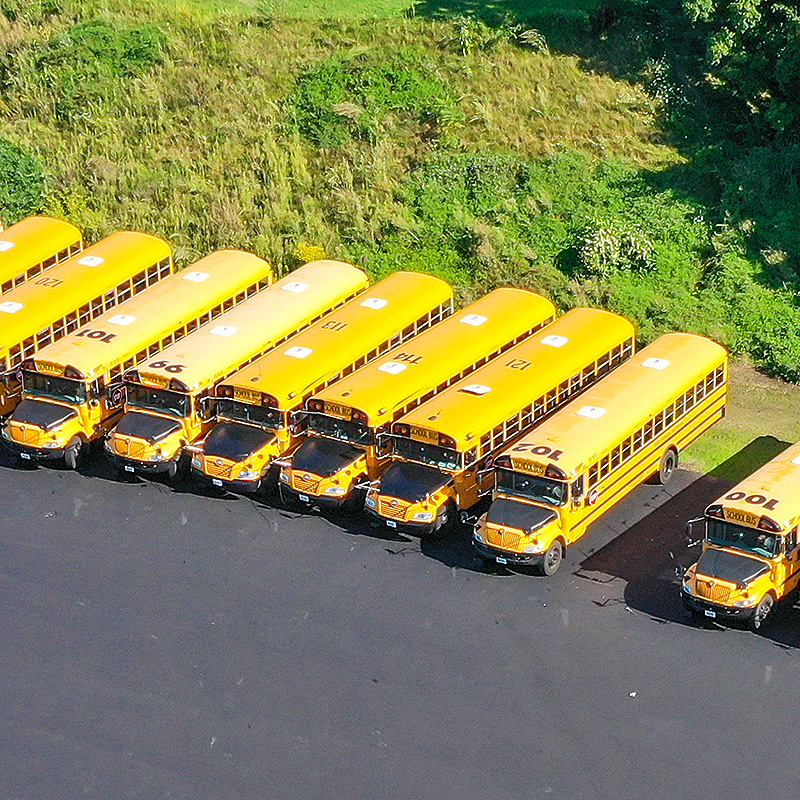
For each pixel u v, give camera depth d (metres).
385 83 57.66
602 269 49.69
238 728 29.52
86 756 28.83
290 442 38.31
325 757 28.61
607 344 40.44
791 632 32.31
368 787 27.77
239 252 46.16
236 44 60.47
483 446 36.66
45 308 42.28
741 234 50.34
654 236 50.81
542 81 57.59
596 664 31.36
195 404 38.81
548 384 38.34
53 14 63.44
